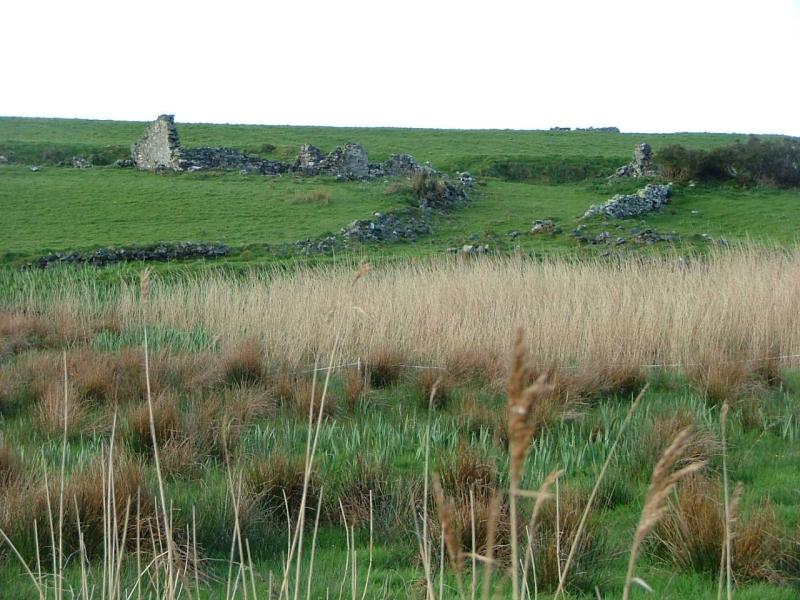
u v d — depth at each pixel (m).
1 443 6.99
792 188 39.59
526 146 60.78
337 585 4.98
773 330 12.09
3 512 5.50
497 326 12.19
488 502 5.73
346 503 6.33
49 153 50.12
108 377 9.99
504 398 9.71
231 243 27.53
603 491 6.52
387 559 5.53
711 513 5.53
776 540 5.47
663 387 10.38
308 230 29.66
